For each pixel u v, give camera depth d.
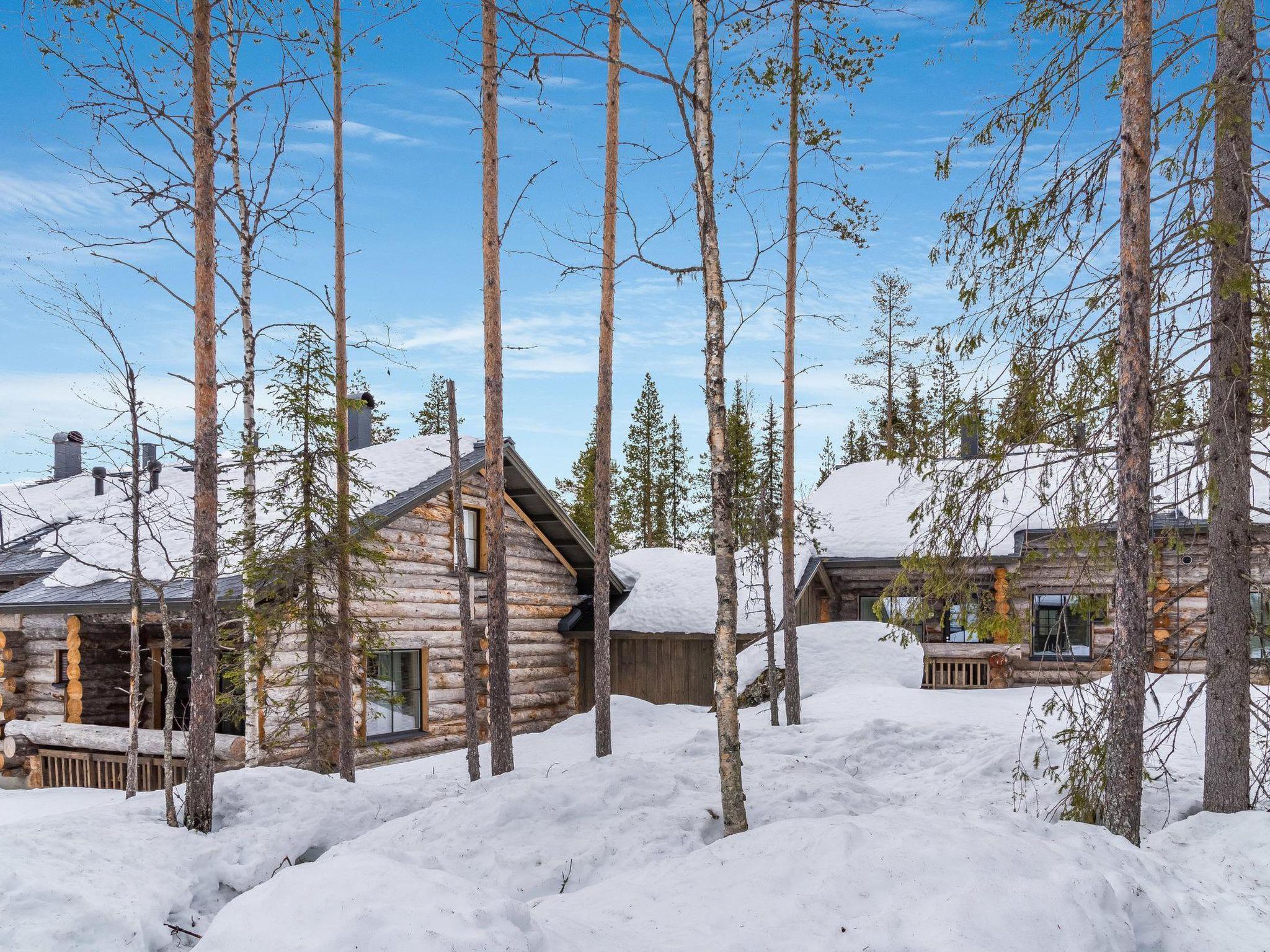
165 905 7.34
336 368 13.41
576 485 41.59
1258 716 7.64
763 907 4.80
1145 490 7.04
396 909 3.86
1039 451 7.98
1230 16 7.25
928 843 5.22
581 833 8.02
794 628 14.86
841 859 5.12
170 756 9.38
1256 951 4.92
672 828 8.10
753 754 11.70
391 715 16.56
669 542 43.69
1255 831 6.71
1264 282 6.87
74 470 26.52
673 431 44.19
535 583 20.08
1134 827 6.95
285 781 10.34
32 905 6.79
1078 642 19.42
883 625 20.00
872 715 15.04
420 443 20.31
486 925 3.92
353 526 13.72
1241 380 7.41
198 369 9.11
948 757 11.96
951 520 8.20
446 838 7.96
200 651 9.10
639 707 17.20
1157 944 4.96
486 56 11.22
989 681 19.30
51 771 16.03
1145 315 6.96
